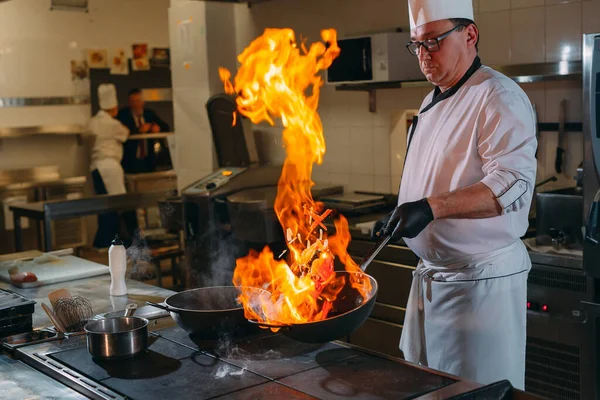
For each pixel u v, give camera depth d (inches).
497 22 163.0
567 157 153.8
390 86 169.3
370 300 72.4
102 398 65.6
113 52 334.6
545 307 129.3
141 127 335.9
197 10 223.3
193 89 229.9
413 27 94.7
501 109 87.9
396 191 189.3
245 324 79.6
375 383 66.5
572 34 150.1
